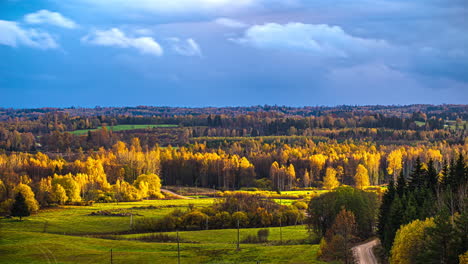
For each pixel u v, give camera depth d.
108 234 120.06
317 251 85.25
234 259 87.31
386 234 82.50
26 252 93.88
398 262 68.12
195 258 89.56
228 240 111.56
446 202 87.06
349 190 106.69
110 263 86.69
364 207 102.94
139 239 112.50
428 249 63.66
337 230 84.00
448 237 62.16
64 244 101.19
